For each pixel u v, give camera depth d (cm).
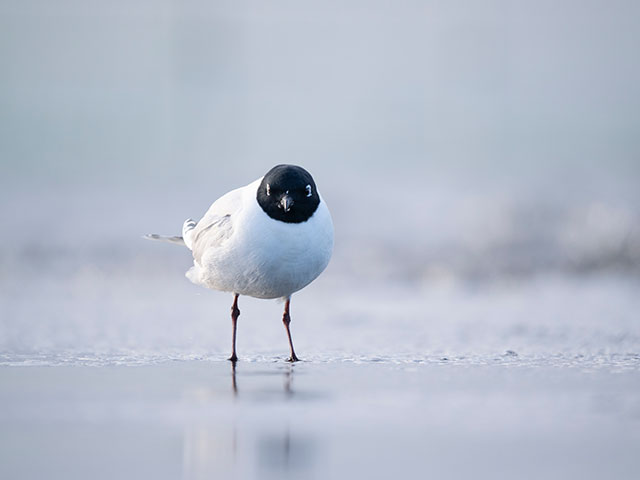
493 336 1116
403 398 722
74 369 866
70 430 618
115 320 1255
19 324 1204
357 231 2212
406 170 3503
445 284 1733
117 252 2038
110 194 2861
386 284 1720
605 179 3119
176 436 604
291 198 837
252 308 1389
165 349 1009
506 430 621
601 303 1466
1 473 523
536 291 1642
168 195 2847
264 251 852
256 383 789
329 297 1535
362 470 536
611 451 572
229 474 526
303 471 532
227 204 893
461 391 752
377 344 1052
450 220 2281
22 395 734
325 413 668
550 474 529
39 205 2616
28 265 1911
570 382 793
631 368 873
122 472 527
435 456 563
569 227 2077
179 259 1966
